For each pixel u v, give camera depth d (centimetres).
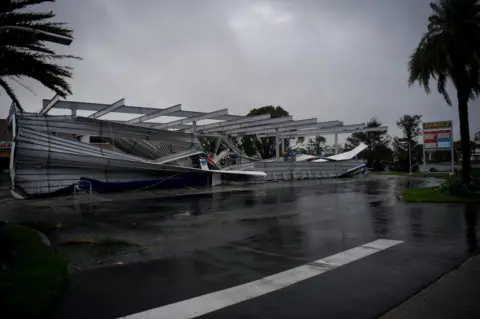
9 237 691
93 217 1186
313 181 3397
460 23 1655
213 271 582
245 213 1266
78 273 570
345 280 537
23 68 892
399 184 2920
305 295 476
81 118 2175
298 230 940
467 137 1769
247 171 3080
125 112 2838
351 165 4319
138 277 550
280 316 412
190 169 2505
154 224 1044
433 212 1259
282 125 3600
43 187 1934
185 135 2725
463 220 1088
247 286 511
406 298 466
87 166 2092
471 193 1636
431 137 3356
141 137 2459
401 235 869
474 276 554
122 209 1394
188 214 1248
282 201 1658
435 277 550
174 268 598
